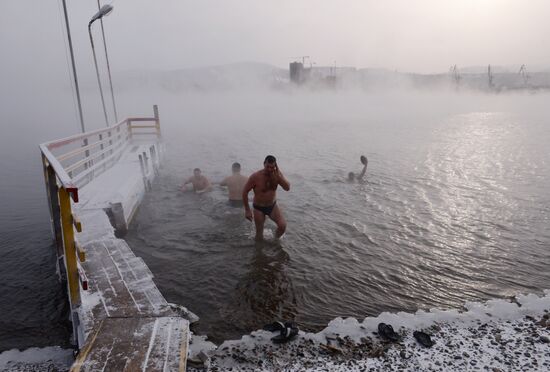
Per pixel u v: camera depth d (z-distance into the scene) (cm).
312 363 329
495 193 873
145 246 644
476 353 335
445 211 767
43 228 754
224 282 519
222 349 351
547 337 354
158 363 253
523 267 537
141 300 380
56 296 507
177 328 295
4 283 539
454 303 456
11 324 447
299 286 504
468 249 597
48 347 393
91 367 248
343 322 387
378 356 334
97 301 379
